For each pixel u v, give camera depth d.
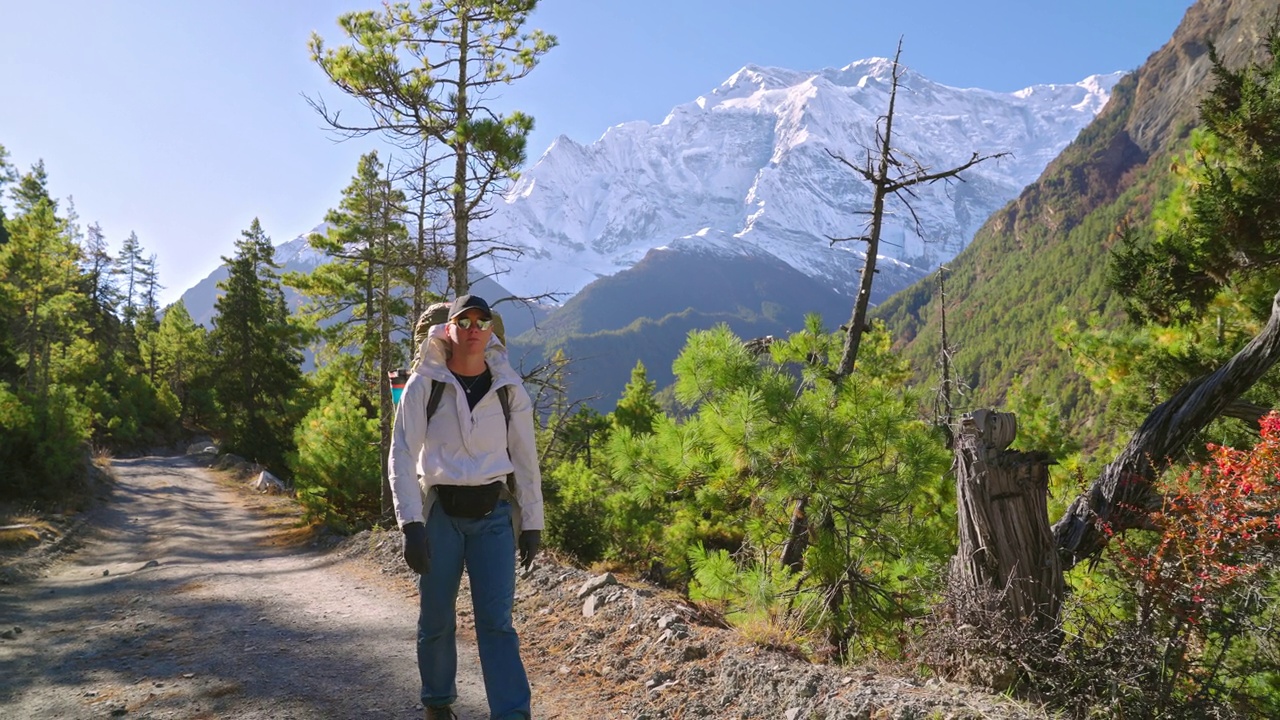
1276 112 7.14
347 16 13.38
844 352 10.46
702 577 5.16
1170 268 8.28
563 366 15.73
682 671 3.96
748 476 6.35
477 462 2.80
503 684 2.74
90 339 65.81
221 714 3.92
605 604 5.19
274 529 19.22
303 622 6.21
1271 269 7.71
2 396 20.31
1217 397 5.05
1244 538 3.16
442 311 3.24
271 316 54.25
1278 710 3.21
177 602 7.63
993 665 3.46
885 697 3.10
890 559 5.46
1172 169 8.96
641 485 6.75
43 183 59.25
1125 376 8.99
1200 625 3.30
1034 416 9.53
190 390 72.38
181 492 30.70
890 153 10.73
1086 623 3.72
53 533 16.11
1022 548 3.82
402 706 3.97
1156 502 4.71
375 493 16.75
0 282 42.59
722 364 6.20
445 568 2.82
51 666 5.12
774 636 4.32
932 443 5.52
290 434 45.03
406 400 2.83
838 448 5.43
